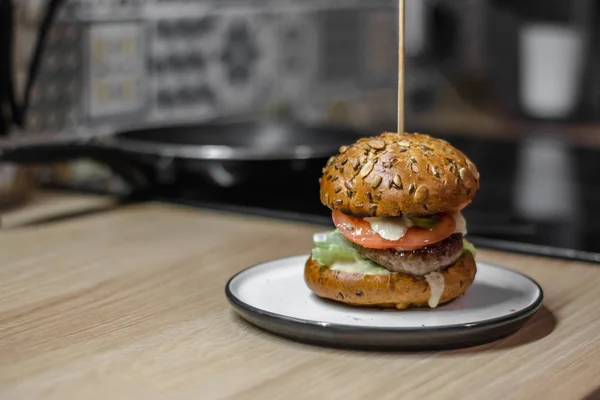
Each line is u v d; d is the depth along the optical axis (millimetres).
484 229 1088
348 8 2020
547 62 2166
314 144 1418
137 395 657
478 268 865
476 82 2410
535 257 963
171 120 1604
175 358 713
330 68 2002
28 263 947
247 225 1095
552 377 681
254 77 1797
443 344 718
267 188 1223
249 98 1793
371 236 751
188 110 1642
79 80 1406
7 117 1267
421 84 2289
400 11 790
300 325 717
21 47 1303
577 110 2189
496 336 735
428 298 757
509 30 2248
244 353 720
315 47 1948
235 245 1008
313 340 727
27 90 1244
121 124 1494
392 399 649
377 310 766
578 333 758
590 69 2162
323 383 672
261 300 786
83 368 698
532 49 2178
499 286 820
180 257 964
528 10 2176
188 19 1613
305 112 1944
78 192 1278
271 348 729
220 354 719
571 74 2160
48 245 1013
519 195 1298
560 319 788
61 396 657
